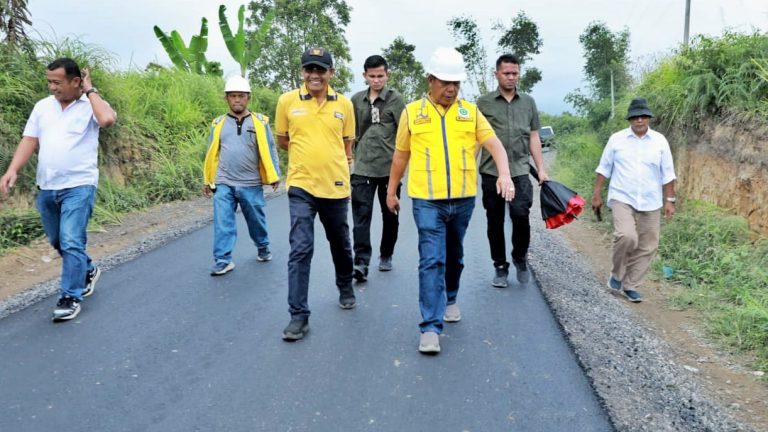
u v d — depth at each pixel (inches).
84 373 154.5
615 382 152.6
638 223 243.6
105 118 196.7
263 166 252.8
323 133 183.8
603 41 1246.3
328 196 185.2
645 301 248.8
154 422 131.8
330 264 259.3
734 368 181.2
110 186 384.5
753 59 311.0
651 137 239.9
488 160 222.4
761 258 260.4
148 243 293.7
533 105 225.3
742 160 297.1
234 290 222.4
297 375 154.0
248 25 1221.7
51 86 193.9
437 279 167.8
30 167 324.8
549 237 341.1
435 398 142.7
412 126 168.7
